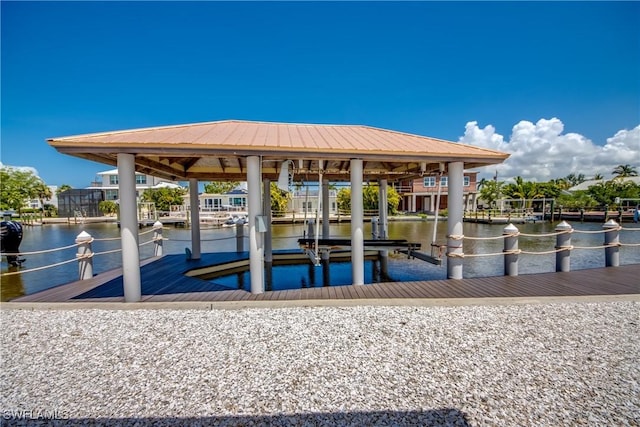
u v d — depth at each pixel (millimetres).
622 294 4336
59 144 3752
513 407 2045
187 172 7336
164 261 7348
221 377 2438
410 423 1902
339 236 16000
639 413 1976
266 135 5164
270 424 1907
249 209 4527
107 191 35625
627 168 47719
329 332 3246
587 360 2648
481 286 4797
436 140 5926
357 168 4895
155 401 2145
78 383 2375
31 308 4027
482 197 37625
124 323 3541
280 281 6754
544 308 3904
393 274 7227
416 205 35312
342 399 2145
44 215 36812
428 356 2738
